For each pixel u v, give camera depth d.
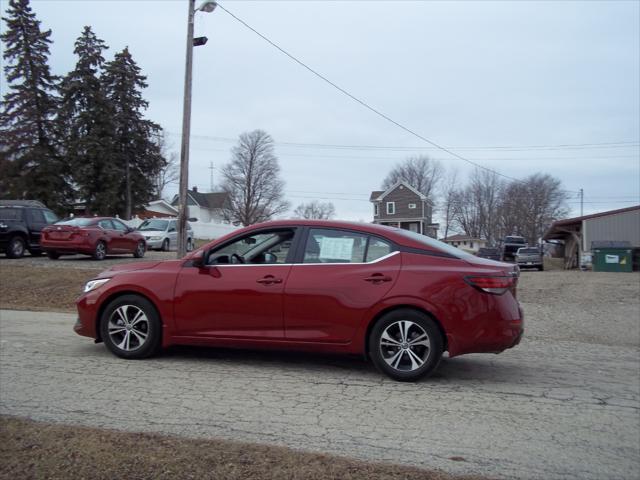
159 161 41.28
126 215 39.50
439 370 6.20
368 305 5.50
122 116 38.53
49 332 7.90
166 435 3.88
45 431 3.82
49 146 37.06
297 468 3.33
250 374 5.69
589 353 7.80
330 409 4.66
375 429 4.23
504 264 5.81
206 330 5.91
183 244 15.72
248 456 3.47
